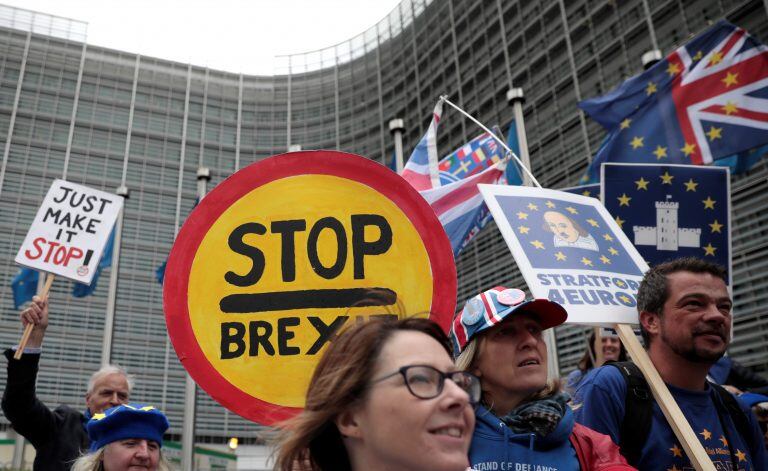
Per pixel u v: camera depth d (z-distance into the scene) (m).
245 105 25.80
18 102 22.52
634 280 2.52
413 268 2.10
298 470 1.25
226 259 2.14
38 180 21.62
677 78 6.04
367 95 24.00
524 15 17.98
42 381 19.05
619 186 3.68
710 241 3.61
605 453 1.81
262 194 2.20
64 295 20.38
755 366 10.09
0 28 23.53
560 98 16.08
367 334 1.14
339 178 2.21
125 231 21.92
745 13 11.77
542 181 16.12
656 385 2.08
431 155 6.85
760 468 2.26
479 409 1.89
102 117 23.59
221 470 19.28
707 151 5.75
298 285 2.11
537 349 1.94
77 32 24.70
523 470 1.74
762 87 5.69
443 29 21.08
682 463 2.06
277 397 1.99
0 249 19.98
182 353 2.03
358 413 1.11
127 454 2.53
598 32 15.38
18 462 16.47
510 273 14.59
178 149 24.17
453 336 2.10
